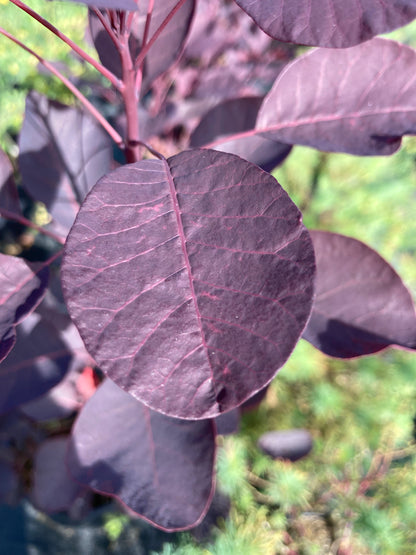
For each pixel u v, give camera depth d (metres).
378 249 0.40
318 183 0.40
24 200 0.43
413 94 0.13
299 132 0.14
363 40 0.08
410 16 0.08
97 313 0.08
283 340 0.07
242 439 0.30
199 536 0.27
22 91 0.43
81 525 0.31
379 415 0.32
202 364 0.07
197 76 0.31
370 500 0.31
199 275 0.08
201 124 0.18
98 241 0.08
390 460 0.32
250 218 0.08
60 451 0.24
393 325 0.14
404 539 0.29
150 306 0.08
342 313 0.14
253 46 0.34
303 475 0.30
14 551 0.30
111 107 0.41
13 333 0.10
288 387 0.33
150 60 0.15
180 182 0.09
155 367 0.07
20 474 0.28
